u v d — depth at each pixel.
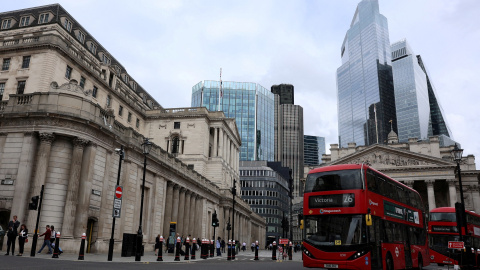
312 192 19.22
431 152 81.25
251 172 154.62
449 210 32.69
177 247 26.20
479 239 32.47
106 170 32.16
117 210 22.30
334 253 17.64
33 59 47.03
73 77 50.88
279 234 151.25
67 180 28.59
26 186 27.61
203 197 59.16
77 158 28.67
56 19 54.50
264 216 148.25
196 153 71.12
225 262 27.19
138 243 22.81
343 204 18.11
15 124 28.81
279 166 177.12
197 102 188.12
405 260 21.80
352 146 87.56
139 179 37.69
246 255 47.22
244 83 193.75
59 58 48.09
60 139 28.89
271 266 24.14
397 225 21.53
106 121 32.62
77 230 28.02
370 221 17.28
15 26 55.09
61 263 16.88
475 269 27.70
